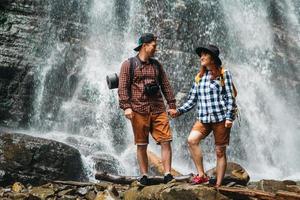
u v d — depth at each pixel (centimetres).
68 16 1786
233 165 800
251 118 1822
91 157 1172
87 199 765
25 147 967
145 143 674
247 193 593
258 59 2030
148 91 662
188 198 594
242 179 767
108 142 1555
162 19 1888
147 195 630
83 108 1606
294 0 2344
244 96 1864
